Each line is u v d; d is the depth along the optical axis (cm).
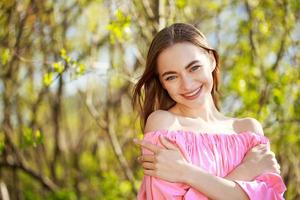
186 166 261
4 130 705
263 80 541
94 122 785
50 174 773
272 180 270
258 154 274
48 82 448
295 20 592
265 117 514
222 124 283
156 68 277
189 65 266
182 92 268
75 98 808
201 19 627
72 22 655
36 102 729
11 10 578
